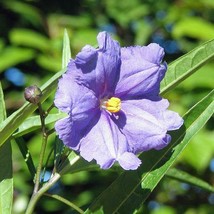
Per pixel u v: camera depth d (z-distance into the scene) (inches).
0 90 10.9
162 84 10.9
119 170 11.6
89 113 10.2
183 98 21.1
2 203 10.9
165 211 22.4
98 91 10.3
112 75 10.4
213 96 10.6
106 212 10.4
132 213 10.5
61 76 10.2
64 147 10.8
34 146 20.3
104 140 10.2
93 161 10.8
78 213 11.8
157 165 10.6
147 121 10.4
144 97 10.6
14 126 10.3
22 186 21.3
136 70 10.5
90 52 10.0
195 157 19.8
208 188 12.4
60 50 22.3
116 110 10.4
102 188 22.1
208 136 20.3
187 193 23.4
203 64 11.0
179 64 10.9
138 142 10.4
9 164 11.0
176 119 10.3
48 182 10.6
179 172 12.4
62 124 9.7
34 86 10.2
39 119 11.0
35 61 23.3
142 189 10.5
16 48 21.9
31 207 10.4
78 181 21.7
